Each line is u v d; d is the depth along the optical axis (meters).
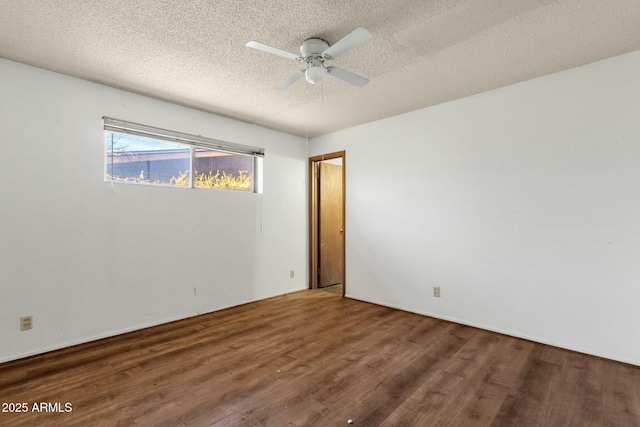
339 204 5.11
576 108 2.52
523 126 2.78
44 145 2.50
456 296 3.21
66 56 2.31
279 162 4.31
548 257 2.65
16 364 2.29
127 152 3.01
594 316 2.44
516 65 2.47
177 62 2.41
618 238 2.35
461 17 1.86
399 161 3.67
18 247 2.38
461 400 1.87
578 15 1.84
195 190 3.43
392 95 3.08
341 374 2.17
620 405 1.82
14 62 2.38
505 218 2.88
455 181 3.21
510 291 2.85
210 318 3.34
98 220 2.77
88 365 2.28
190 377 2.12
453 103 3.22
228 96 3.09
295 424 1.66
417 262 3.51
